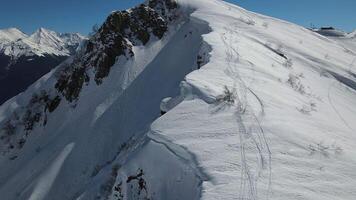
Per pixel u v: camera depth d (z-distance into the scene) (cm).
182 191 1115
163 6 5228
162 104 1830
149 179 1258
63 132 4297
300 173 1090
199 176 1068
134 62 4647
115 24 5038
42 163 3916
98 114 4159
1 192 3778
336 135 1563
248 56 2589
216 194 955
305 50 3853
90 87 4694
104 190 1598
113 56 4794
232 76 2025
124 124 3812
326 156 1239
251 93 1780
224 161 1112
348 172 1146
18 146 4716
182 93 1736
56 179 3562
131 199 1275
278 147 1230
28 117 4956
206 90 1656
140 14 5109
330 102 2405
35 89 5688
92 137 3881
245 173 1050
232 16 4519
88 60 4984
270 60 2864
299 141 1312
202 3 5188
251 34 3788
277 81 2241
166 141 1287
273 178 1041
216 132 1301
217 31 3419
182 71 3722
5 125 5019
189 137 1278
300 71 3039
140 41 4925
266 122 1409
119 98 4209
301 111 1766
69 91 4825
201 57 2775
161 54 4550
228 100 1547
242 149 1185
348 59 4231
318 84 2881
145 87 4119
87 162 3631
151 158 1301
